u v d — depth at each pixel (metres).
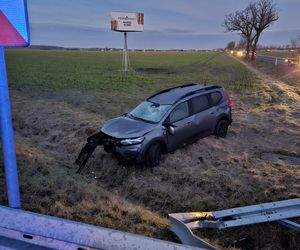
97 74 31.95
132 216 5.38
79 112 13.77
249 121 12.77
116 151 7.89
